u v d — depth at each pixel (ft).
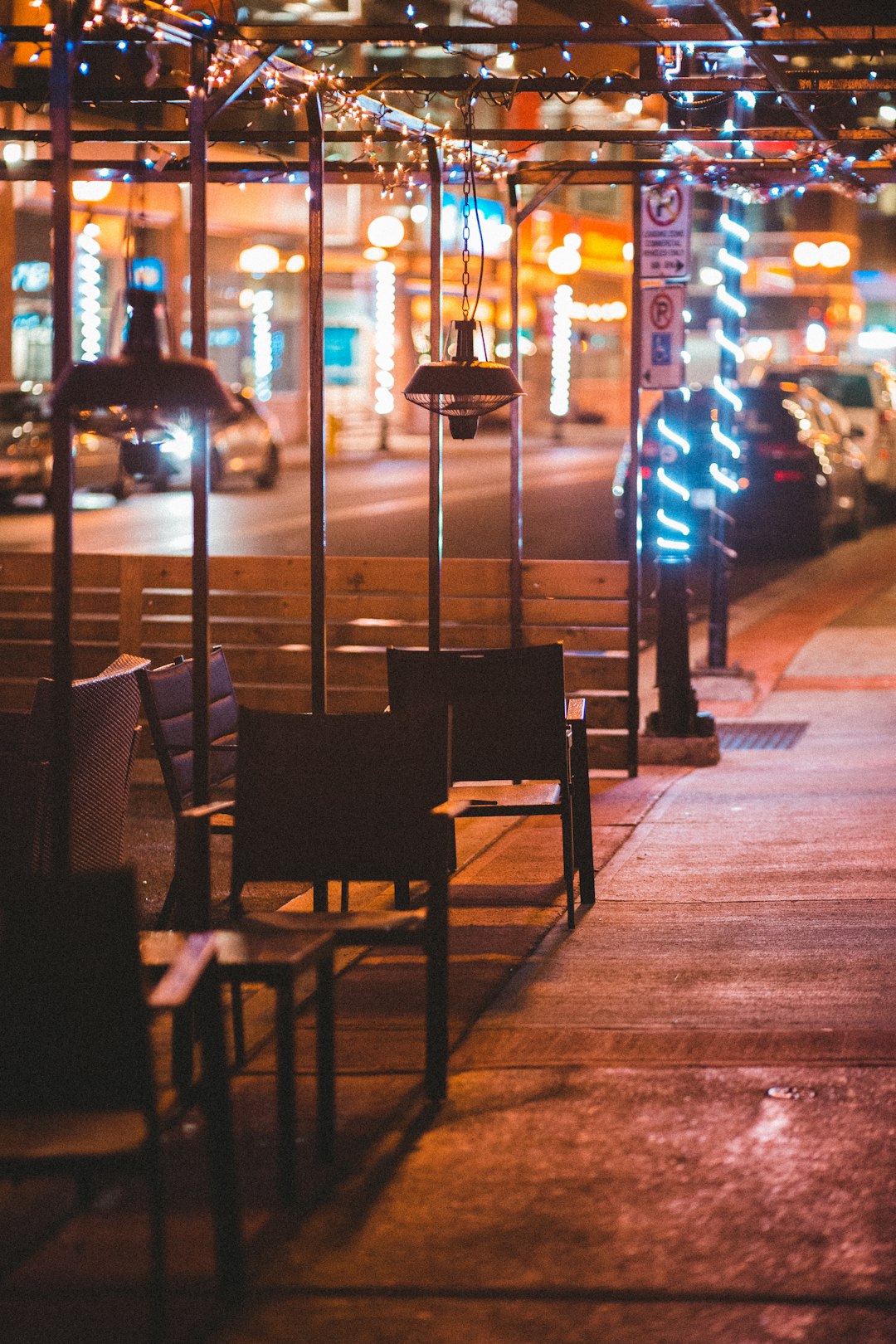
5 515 91.81
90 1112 13.91
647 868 29.55
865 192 37.65
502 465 139.33
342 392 162.81
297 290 150.82
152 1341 13.42
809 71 30.07
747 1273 14.55
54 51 18.20
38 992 13.79
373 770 20.10
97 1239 15.51
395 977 23.24
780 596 69.21
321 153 28.76
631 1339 13.50
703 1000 21.80
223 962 16.02
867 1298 14.10
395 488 114.21
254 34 24.09
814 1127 17.63
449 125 32.99
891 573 75.46
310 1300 14.24
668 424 40.19
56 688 18.79
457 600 40.22
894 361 172.96
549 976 22.98
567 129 32.35
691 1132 17.54
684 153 36.42
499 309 172.14
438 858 18.52
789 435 79.05
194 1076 18.76
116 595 41.29
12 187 114.73
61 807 18.90
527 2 29.17
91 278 112.37
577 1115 18.06
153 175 33.30
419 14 28.71
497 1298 14.19
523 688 26.27
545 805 25.90
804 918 25.80
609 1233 15.33
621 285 203.51
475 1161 16.96
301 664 40.37
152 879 30.09
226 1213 14.33
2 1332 13.80
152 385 17.03
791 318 163.22
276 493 109.40
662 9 26.81
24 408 94.38
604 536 84.94
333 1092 16.98
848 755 40.78
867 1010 21.27
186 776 24.95
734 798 35.81
